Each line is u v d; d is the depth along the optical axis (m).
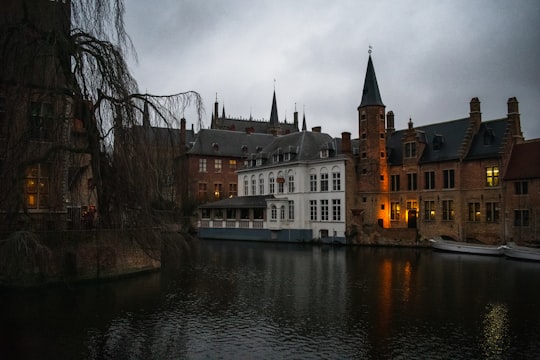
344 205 45.19
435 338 14.51
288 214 50.19
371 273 26.81
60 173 17.98
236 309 18.09
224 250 40.91
